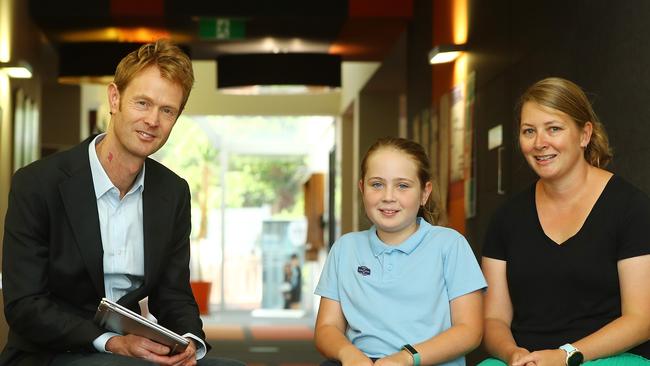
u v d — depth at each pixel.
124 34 9.80
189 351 2.88
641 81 4.13
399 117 14.41
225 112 17.00
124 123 2.95
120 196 3.06
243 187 25.95
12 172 8.92
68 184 2.98
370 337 3.12
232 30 9.60
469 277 3.16
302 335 12.81
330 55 10.49
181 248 3.25
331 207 18.00
